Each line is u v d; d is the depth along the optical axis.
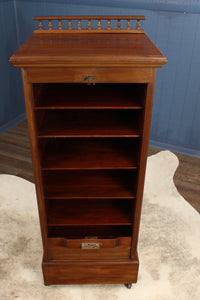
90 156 1.55
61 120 1.48
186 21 2.62
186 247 2.02
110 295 1.72
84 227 1.76
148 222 2.22
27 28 3.38
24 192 2.53
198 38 2.65
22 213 2.30
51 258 1.70
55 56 1.14
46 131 1.38
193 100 2.92
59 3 3.03
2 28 3.17
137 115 1.49
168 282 1.79
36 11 3.20
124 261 1.69
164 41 2.79
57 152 1.58
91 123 1.46
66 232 1.72
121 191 1.58
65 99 1.36
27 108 1.25
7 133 3.50
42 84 1.52
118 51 1.22
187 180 2.76
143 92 1.30
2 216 2.26
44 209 1.54
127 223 1.64
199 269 1.87
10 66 3.44
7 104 3.52
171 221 2.24
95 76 1.20
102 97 1.39
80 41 1.41
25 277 1.81
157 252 1.98
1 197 2.46
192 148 3.15
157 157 3.09
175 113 3.06
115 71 1.19
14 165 2.91
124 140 1.70
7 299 1.68
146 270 1.86
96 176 1.70
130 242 1.66
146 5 2.70
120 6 2.79
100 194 1.56
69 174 1.71
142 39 1.48
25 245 2.03
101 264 1.68
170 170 2.89
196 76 2.81
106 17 1.57
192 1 2.52
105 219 1.67
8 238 2.07
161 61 1.14
